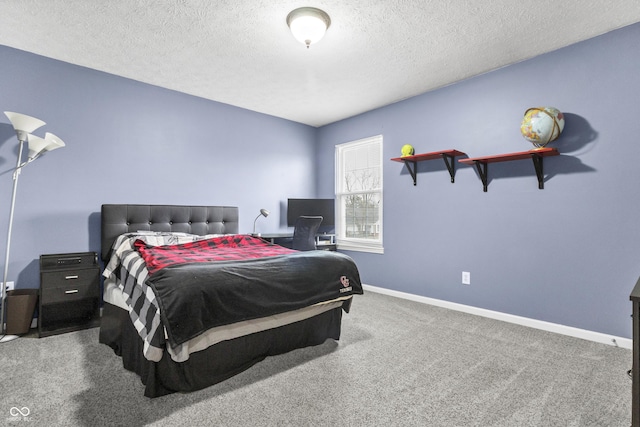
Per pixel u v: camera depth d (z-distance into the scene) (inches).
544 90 107.5
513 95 115.0
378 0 80.9
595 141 97.2
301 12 84.3
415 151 145.6
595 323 97.1
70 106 116.0
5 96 104.7
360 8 84.3
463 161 118.9
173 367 64.8
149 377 62.9
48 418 57.7
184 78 129.2
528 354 87.0
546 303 106.8
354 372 76.6
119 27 93.7
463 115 129.0
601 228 96.2
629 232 91.5
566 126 102.5
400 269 151.1
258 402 63.9
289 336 85.4
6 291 101.8
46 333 98.3
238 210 161.5
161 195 137.6
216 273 70.5
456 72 122.6
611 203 94.4
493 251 120.0
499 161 117.7
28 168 108.6
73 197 116.7
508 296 115.9
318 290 85.2
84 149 119.0
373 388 69.4
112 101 125.2
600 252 96.3
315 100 153.0
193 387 67.1
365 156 172.9
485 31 94.9
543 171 107.7
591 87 98.0
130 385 69.4
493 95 120.3
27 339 95.9
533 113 100.7
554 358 84.5
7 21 90.8
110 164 124.7
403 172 150.5
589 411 61.4
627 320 91.8
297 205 175.0
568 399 65.4
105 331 92.5
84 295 105.0
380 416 59.7
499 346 92.4
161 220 133.6
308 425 57.0
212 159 153.5
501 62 114.3
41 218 110.6
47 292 98.7
